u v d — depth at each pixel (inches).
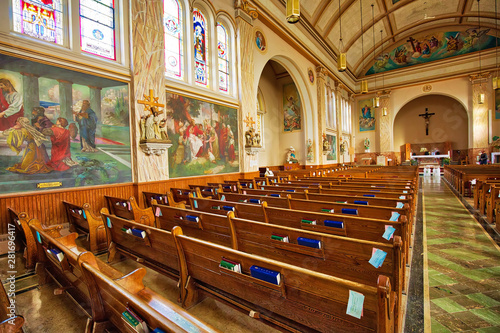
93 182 218.8
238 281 82.0
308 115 640.4
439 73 789.9
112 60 241.3
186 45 324.2
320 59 658.8
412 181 270.7
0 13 172.1
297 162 681.0
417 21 749.9
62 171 199.9
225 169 376.8
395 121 973.2
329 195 187.3
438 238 188.1
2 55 172.7
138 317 53.9
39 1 196.7
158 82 270.4
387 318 54.3
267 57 477.4
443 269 136.8
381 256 77.4
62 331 88.0
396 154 948.0
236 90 405.7
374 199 166.7
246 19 413.7
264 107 665.6
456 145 872.3
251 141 410.6
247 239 117.1
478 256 153.7
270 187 258.8
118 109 239.1
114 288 58.4
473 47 739.4
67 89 205.2
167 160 279.3
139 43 252.8
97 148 222.7
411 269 137.4
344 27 681.0
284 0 493.7
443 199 345.7
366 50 839.1
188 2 323.3
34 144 185.8
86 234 180.1
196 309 99.3
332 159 761.0
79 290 89.2
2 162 170.9
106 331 71.6
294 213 134.0
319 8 568.4
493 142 717.3
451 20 733.3
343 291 60.1
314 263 97.7
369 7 644.1
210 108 351.9
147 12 261.9
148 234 117.1
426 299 108.3
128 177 244.8
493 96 716.0
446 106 886.4
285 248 102.8
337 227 120.5
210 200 178.7
